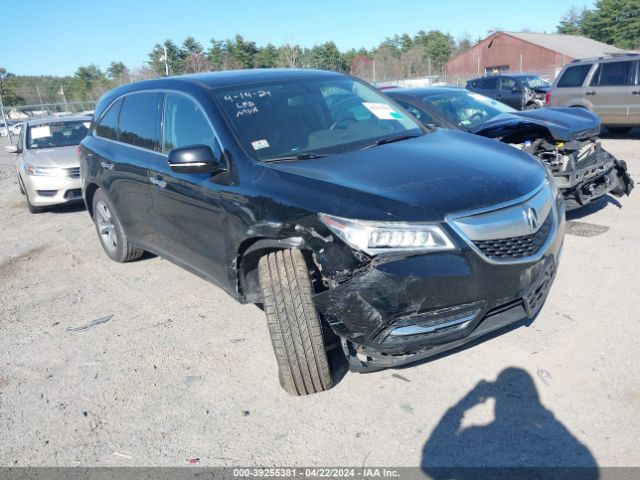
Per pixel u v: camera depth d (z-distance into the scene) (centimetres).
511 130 602
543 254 321
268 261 326
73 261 663
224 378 369
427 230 289
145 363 399
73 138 1066
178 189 424
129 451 307
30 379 394
